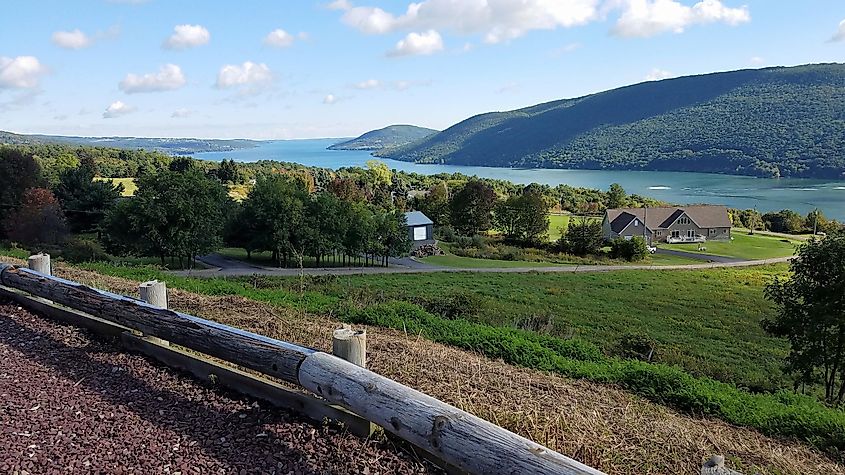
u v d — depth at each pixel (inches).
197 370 173.5
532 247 2229.3
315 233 1541.6
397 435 119.0
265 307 334.3
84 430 134.8
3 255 582.6
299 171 3853.3
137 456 122.3
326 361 136.9
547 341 335.0
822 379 537.3
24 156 1704.0
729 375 480.4
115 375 173.8
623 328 735.1
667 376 260.7
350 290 647.1
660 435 178.9
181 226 1379.2
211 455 124.0
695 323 836.0
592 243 2082.9
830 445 212.4
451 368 227.0
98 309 208.1
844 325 434.0
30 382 166.6
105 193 1887.3
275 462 121.6
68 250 1201.4
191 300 339.0
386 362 225.0
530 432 154.3
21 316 241.9
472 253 1998.0
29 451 123.0
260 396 155.3
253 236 1569.9
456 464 104.0
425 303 583.2
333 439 131.4
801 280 462.9
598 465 143.8
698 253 2253.9
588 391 234.4
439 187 3065.9
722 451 179.6
